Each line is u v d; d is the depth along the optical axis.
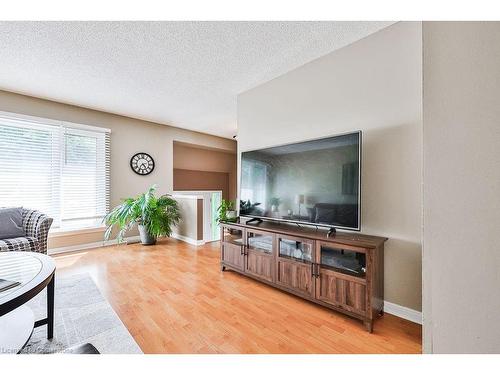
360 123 2.11
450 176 0.52
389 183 1.93
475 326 0.49
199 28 1.97
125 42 2.15
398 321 1.79
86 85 3.04
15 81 2.91
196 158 6.12
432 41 0.56
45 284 1.33
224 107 3.89
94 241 3.96
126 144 4.37
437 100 0.55
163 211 4.16
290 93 2.69
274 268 2.26
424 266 0.56
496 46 0.47
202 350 1.45
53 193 3.53
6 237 2.66
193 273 2.76
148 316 1.83
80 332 1.62
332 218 2.03
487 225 0.47
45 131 3.47
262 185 2.64
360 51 2.12
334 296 1.84
